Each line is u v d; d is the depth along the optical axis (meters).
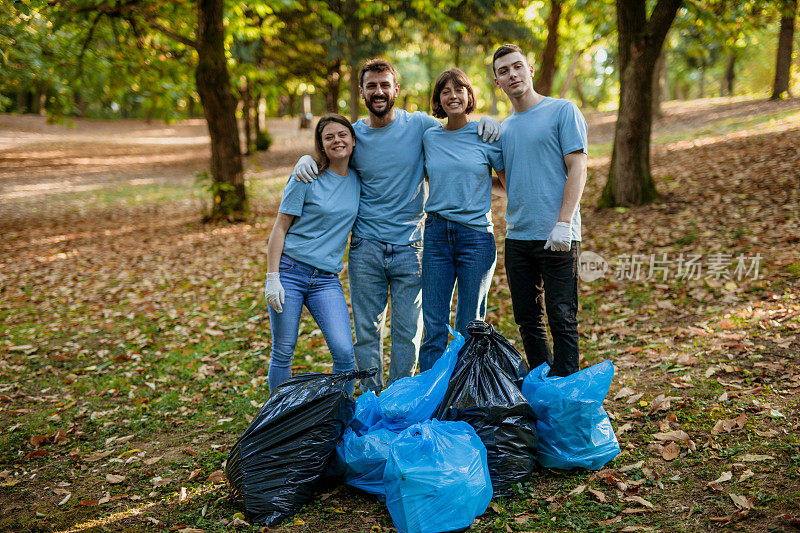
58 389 4.90
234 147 11.66
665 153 13.20
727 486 2.67
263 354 5.29
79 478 3.39
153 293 7.77
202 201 14.46
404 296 3.64
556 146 3.18
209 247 10.03
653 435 3.19
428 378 3.02
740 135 13.34
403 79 30.17
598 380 2.93
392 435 2.88
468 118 3.50
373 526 2.63
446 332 3.55
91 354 5.71
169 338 5.99
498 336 3.11
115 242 10.99
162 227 11.98
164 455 3.60
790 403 3.30
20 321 6.95
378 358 3.77
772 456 2.83
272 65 18.52
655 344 4.47
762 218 7.11
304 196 3.39
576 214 3.21
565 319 3.20
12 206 15.18
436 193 3.45
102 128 36.59
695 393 3.60
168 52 12.45
